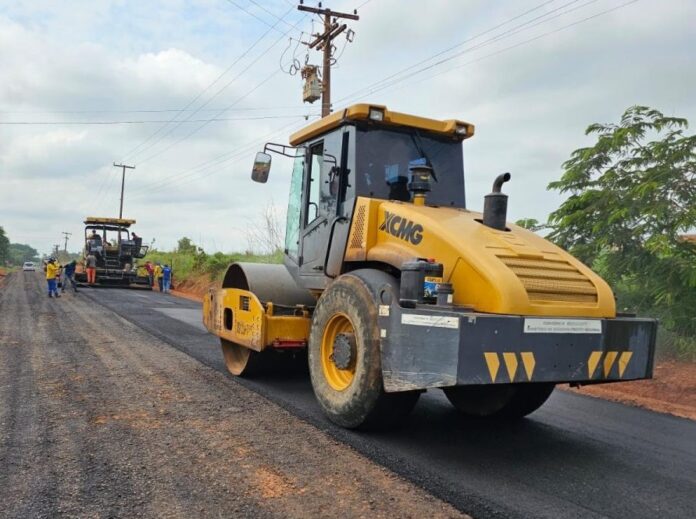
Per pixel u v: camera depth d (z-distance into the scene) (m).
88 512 3.36
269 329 6.00
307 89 21.50
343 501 3.56
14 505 3.44
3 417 5.17
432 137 5.91
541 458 4.47
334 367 5.18
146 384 6.56
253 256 24.12
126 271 27.50
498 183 4.88
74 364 7.59
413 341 4.11
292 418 5.30
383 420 4.67
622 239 8.88
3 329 10.84
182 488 3.71
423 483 3.85
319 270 5.94
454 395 5.82
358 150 5.51
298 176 6.61
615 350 4.23
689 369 7.62
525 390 5.34
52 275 19.91
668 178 8.53
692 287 8.21
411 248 4.73
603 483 3.99
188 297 23.02
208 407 5.64
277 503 3.52
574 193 9.73
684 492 3.87
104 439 4.62
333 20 20.94
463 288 4.25
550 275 4.32
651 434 5.21
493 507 3.53
